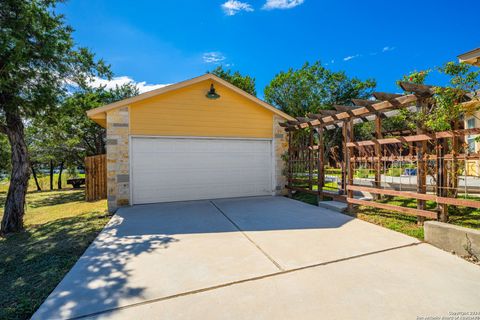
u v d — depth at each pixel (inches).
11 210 209.3
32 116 231.0
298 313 81.7
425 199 169.0
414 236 158.1
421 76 166.4
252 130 329.7
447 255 128.3
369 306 85.1
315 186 378.9
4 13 195.9
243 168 326.3
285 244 147.6
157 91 278.5
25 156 223.8
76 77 252.5
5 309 88.0
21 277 114.7
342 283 100.8
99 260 126.9
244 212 236.7
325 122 263.0
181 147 296.5
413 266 115.7
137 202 277.6
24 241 175.5
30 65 210.1
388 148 325.7
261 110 334.3
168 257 130.1
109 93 669.9
